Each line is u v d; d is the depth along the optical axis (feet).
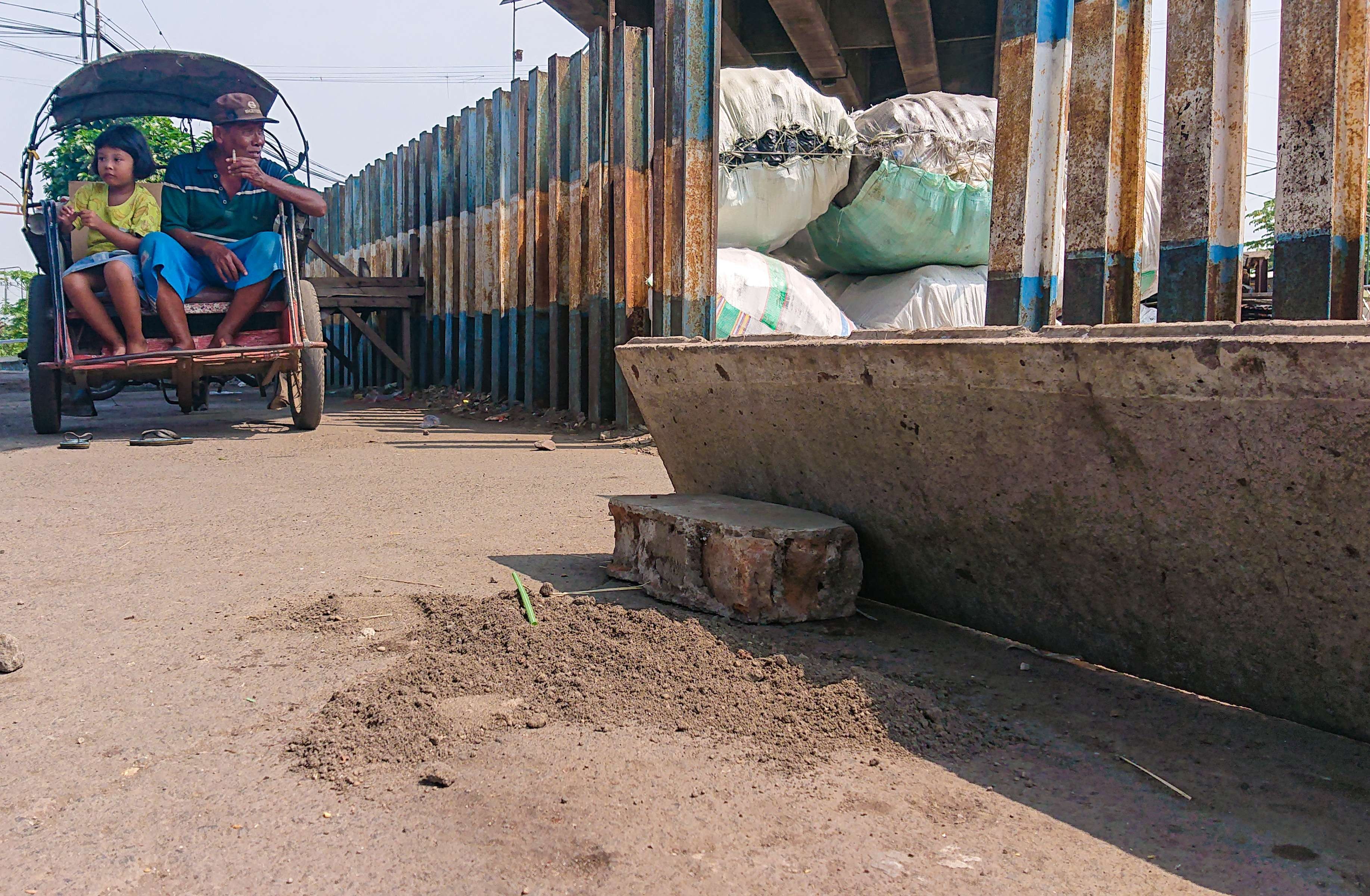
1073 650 9.41
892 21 54.85
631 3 62.28
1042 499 8.80
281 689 8.70
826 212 32.32
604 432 29.01
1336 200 14.25
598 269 30.45
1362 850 6.29
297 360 27.58
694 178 26.81
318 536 14.87
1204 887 5.87
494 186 38.78
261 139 26.81
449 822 6.49
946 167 30.48
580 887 5.78
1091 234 16.56
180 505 17.28
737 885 5.82
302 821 6.49
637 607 11.03
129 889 5.73
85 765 7.26
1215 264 15.20
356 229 59.93
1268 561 7.44
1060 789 7.11
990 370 8.45
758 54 65.00
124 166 26.08
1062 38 17.33
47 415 27.14
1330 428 6.59
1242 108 14.83
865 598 11.59
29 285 26.96
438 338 46.09
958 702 8.64
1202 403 7.18
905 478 10.07
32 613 10.82
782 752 7.59
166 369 26.20
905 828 6.52
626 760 7.41
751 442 11.93
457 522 15.99
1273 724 8.16
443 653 9.30
